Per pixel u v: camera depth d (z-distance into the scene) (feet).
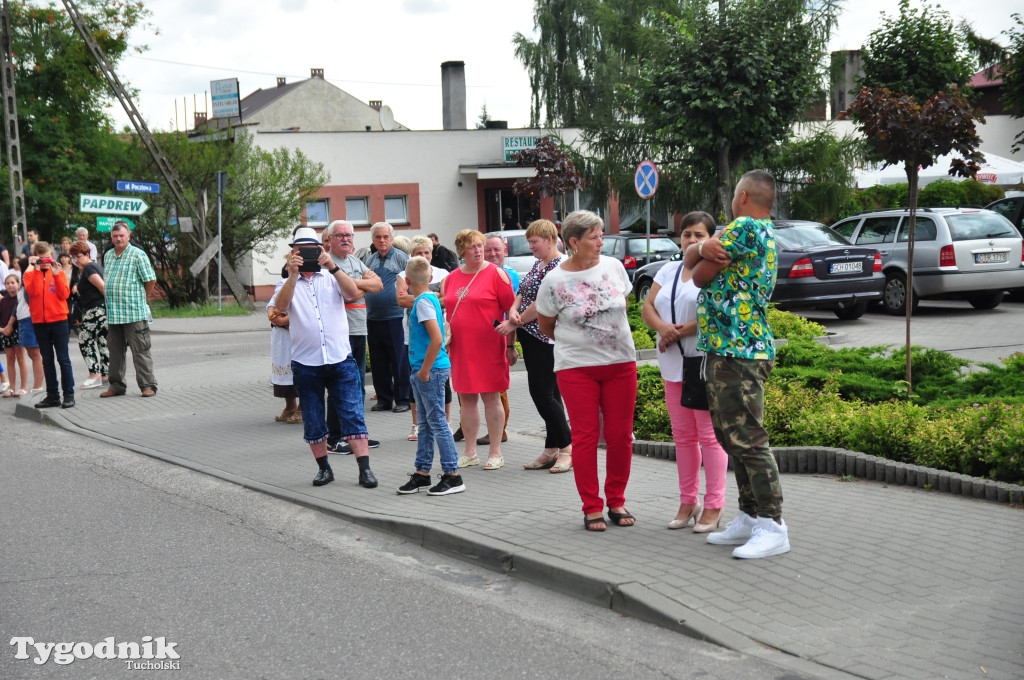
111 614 18.86
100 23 112.27
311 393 28.09
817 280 60.03
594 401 22.30
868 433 27.55
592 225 22.26
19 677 16.02
